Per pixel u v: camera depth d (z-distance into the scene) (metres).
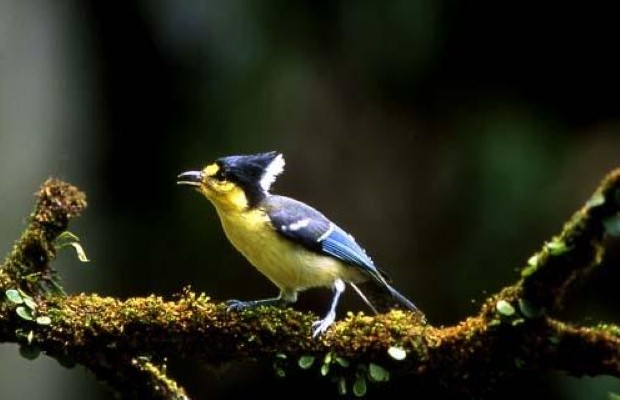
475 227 14.96
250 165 6.96
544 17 16.22
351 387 5.75
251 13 14.99
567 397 13.37
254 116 15.05
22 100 14.12
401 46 15.27
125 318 5.74
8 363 13.31
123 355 5.86
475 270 14.89
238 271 15.18
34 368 13.42
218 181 6.88
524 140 15.24
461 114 15.45
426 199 15.16
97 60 15.03
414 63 15.31
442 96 15.47
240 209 6.90
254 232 6.90
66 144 14.56
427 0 15.27
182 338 5.77
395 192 15.14
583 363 5.47
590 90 15.92
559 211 14.77
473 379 5.61
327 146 15.09
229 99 15.12
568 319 14.93
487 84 15.65
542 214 14.81
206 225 15.19
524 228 14.83
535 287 5.38
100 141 15.02
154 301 5.79
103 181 15.05
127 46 15.21
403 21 15.21
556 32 16.28
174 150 15.30
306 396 15.25
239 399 15.34
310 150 15.05
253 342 5.75
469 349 5.56
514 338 5.50
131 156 15.28
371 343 5.63
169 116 15.33
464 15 15.44
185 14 15.02
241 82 15.09
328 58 15.22
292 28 15.09
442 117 15.42
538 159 15.16
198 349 5.79
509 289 5.51
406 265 15.05
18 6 14.22
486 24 15.53
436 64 15.48
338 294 7.03
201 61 15.17
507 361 5.53
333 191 15.12
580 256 5.23
